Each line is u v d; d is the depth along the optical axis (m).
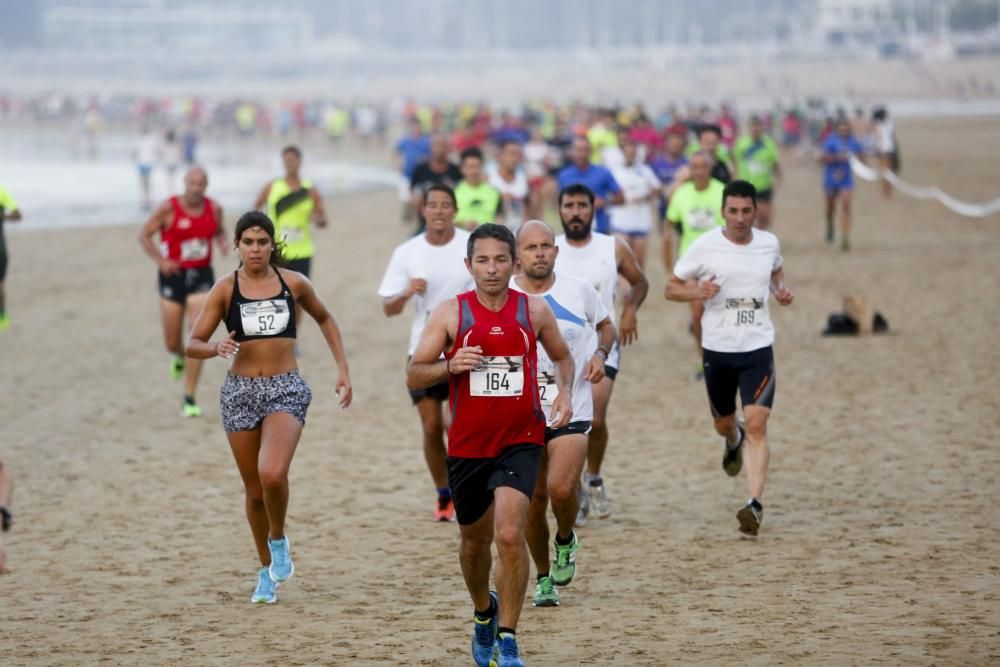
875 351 49.62
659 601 23.36
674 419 40.22
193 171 41.41
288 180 47.31
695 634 21.20
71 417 42.38
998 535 27.02
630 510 30.42
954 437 36.25
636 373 47.59
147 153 123.50
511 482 19.61
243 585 25.33
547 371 22.78
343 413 42.62
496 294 20.00
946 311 58.19
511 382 19.89
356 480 34.03
